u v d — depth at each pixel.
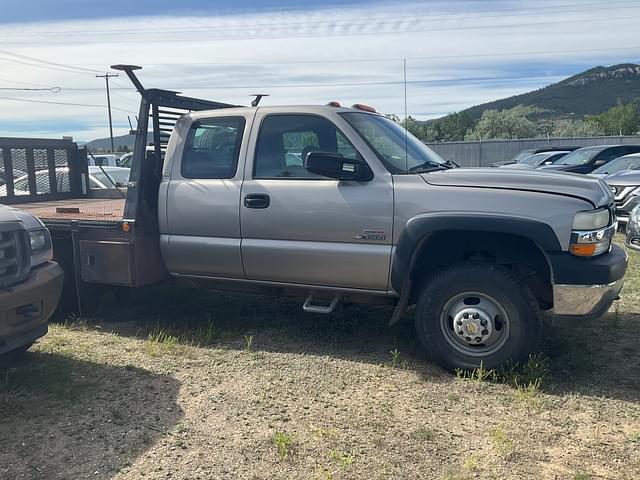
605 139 35.16
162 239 5.52
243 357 4.93
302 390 4.28
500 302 4.32
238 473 3.22
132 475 3.21
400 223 4.56
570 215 4.16
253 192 5.06
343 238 4.76
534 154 22.02
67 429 3.69
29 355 4.92
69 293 5.88
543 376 4.32
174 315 6.16
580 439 3.56
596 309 4.19
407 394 4.20
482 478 3.16
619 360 4.78
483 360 4.41
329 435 3.62
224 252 5.21
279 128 5.12
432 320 4.53
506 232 4.26
